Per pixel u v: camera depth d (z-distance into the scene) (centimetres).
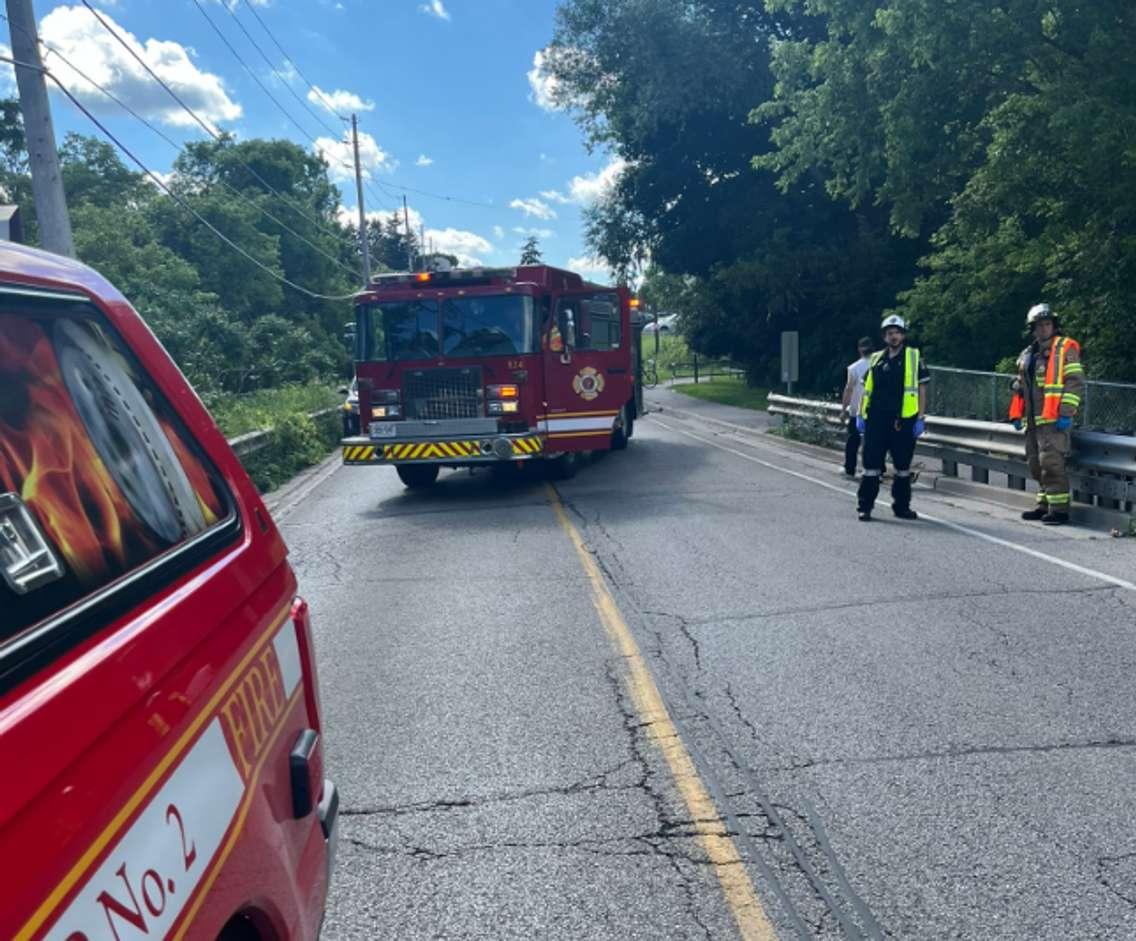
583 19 3506
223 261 4828
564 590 809
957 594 738
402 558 979
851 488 1355
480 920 344
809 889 355
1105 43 1419
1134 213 1584
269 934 209
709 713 525
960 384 1579
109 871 146
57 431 179
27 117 1243
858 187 1822
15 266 189
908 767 447
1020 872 359
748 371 4491
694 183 3794
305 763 241
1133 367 1698
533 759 476
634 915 344
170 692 174
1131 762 442
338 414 2439
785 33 3391
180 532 211
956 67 1553
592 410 1504
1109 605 692
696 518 1123
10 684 137
